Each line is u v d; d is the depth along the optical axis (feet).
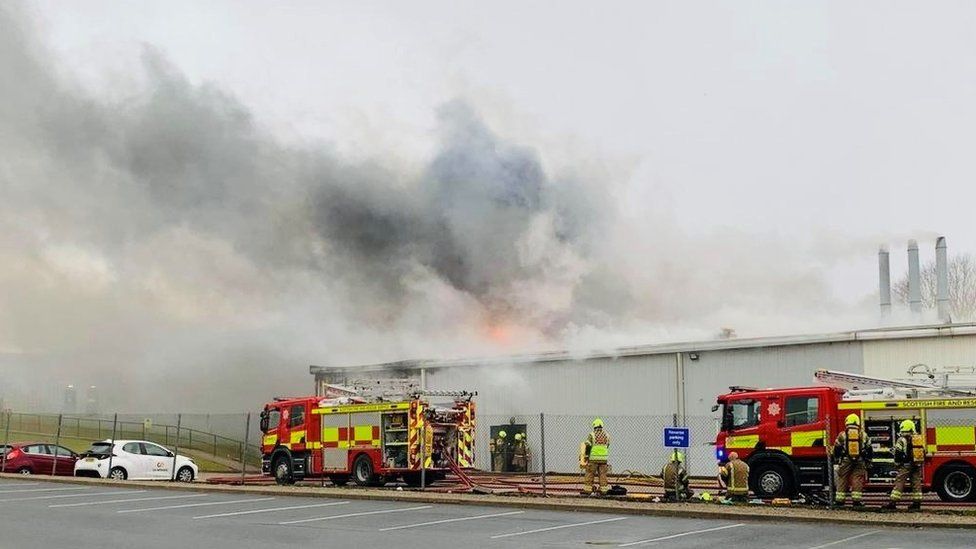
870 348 87.25
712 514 58.13
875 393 67.56
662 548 44.06
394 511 62.75
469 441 85.40
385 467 82.84
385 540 47.39
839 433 66.80
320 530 51.78
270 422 93.45
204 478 105.60
